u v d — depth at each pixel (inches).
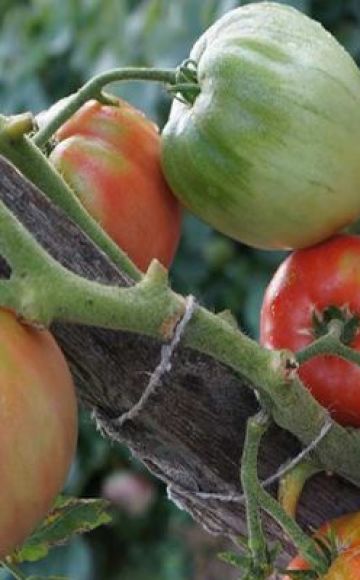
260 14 29.6
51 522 28.9
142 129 30.9
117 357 27.3
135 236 30.3
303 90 28.7
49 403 24.0
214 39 29.9
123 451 82.7
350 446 28.2
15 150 27.7
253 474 26.7
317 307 29.6
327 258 29.7
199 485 28.8
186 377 27.7
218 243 73.4
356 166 29.0
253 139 28.9
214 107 29.1
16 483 23.7
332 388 29.1
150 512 87.8
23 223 26.6
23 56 79.4
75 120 30.7
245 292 73.2
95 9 71.6
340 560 27.0
